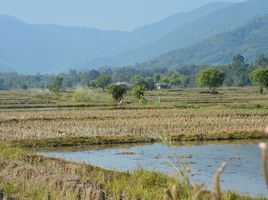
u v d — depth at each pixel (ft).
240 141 206.59
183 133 217.36
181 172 33.96
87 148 191.93
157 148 187.52
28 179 101.86
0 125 250.98
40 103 478.59
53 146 196.44
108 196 90.27
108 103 458.09
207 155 165.99
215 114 295.28
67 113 317.83
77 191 87.97
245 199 92.94
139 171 110.93
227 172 135.33
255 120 261.03
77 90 555.28
